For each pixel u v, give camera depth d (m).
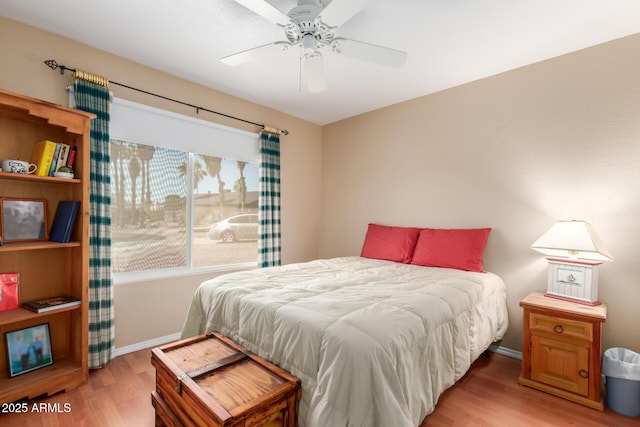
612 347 2.17
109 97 2.35
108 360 2.32
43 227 2.10
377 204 3.62
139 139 2.58
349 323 1.35
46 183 2.14
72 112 2.00
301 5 1.58
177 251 2.88
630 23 1.99
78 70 2.18
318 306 1.56
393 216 3.47
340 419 1.16
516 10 1.89
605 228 2.21
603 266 2.21
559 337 1.97
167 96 2.75
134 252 2.61
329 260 3.07
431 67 2.62
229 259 3.29
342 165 4.00
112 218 2.49
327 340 1.29
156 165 2.73
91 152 2.25
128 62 2.52
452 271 2.52
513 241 2.63
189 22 2.04
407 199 3.35
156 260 2.74
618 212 2.16
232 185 3.32
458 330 1.76
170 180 2.83
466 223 2.91
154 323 2.70
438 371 1.53
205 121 2.99
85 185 2.08
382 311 1.49
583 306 2.01
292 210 3.88
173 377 1.42
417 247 2.97
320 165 4.25
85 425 1.65
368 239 3.42
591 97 2.27
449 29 2.09
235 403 1.20
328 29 1.70
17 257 2.01
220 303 1.88
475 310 2.01
